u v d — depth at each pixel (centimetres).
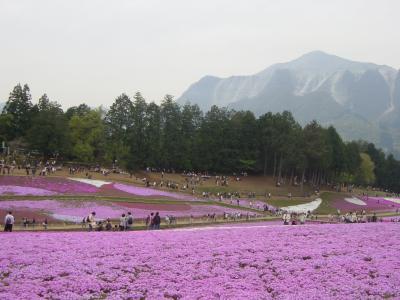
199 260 2378
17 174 8088
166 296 1802
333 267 2248
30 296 1700
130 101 13875
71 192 7369
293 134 14088
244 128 15375
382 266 2281
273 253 2581
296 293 1830
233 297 1744
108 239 2936
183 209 7412
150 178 12081
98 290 1845
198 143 14525
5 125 12100
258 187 12938
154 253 2503
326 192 13612
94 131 12512
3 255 2308
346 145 16812
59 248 2552
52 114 11844
